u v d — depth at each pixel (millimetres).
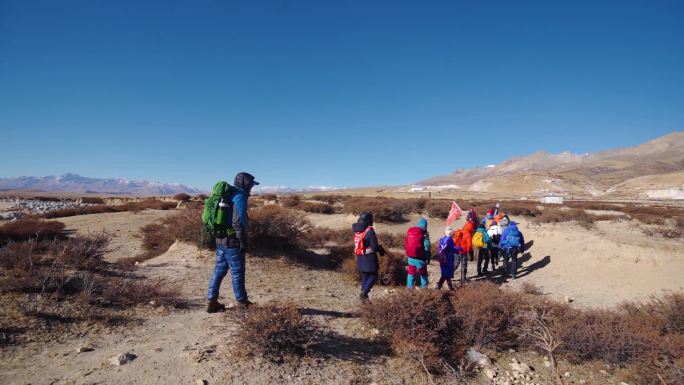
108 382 3773
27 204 43281
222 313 6051
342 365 4707
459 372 5023
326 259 12672
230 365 4285
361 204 28125
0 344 4324
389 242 17797
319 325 5332
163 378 3924
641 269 10688
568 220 25094
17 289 5785
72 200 63031
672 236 16422
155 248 13727
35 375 3811
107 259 12586
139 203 35312
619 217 25938
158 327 5418
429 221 27578
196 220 11391
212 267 9836
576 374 5336
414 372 4852
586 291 10023
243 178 5875
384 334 5652
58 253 7609
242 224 5617
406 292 6035
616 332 5805
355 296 8406
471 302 6340
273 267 10359
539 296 9211
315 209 32688
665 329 6363
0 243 12156
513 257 11836
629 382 5152
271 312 4801
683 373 4738
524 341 6008
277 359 4527
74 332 4957
